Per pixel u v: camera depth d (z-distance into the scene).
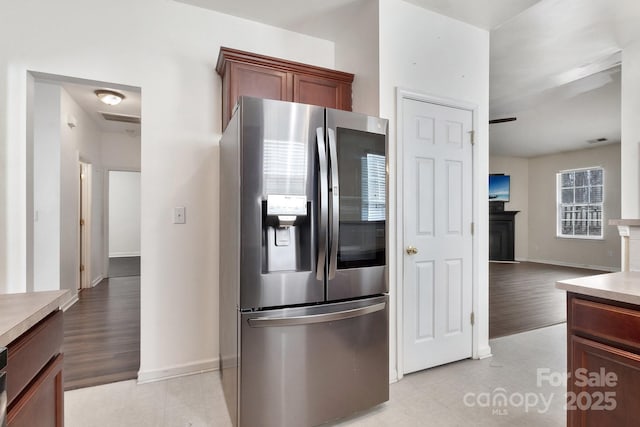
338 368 1.78
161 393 2.09
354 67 2.54
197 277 2.38
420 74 2.42
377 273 1.93
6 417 0.81
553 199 7.95
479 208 2.68
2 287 1.93
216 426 1.77
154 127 2.28
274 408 1.64
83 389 2.13
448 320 2.54
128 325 3.37
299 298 1.70
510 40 2.86
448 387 2.21
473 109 2.64
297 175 1.71
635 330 1.13
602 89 3.94
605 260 6.95
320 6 2.37
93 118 5.02
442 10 2.44
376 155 1.96
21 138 1.97
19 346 0.90
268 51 2.59
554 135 6.18
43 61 2.01
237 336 1.63
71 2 2.07
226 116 2.25
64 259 3.99
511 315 3.77
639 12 2.46
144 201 2.26
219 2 2.33
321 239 1.72
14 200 1.96
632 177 2.99
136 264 7.47
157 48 2.28
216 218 2.43
